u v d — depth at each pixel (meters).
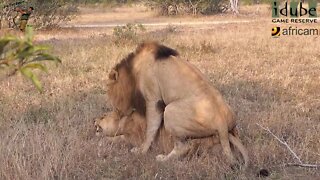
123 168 7.96
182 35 27.45
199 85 8.01
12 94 13.12
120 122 9.12
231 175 7.47
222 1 52.19
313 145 8.86
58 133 9.41
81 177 7.66
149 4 53.09
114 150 8.77
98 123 9.40
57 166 7.77
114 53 20.09
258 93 13.05
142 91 8.62
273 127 9.72
